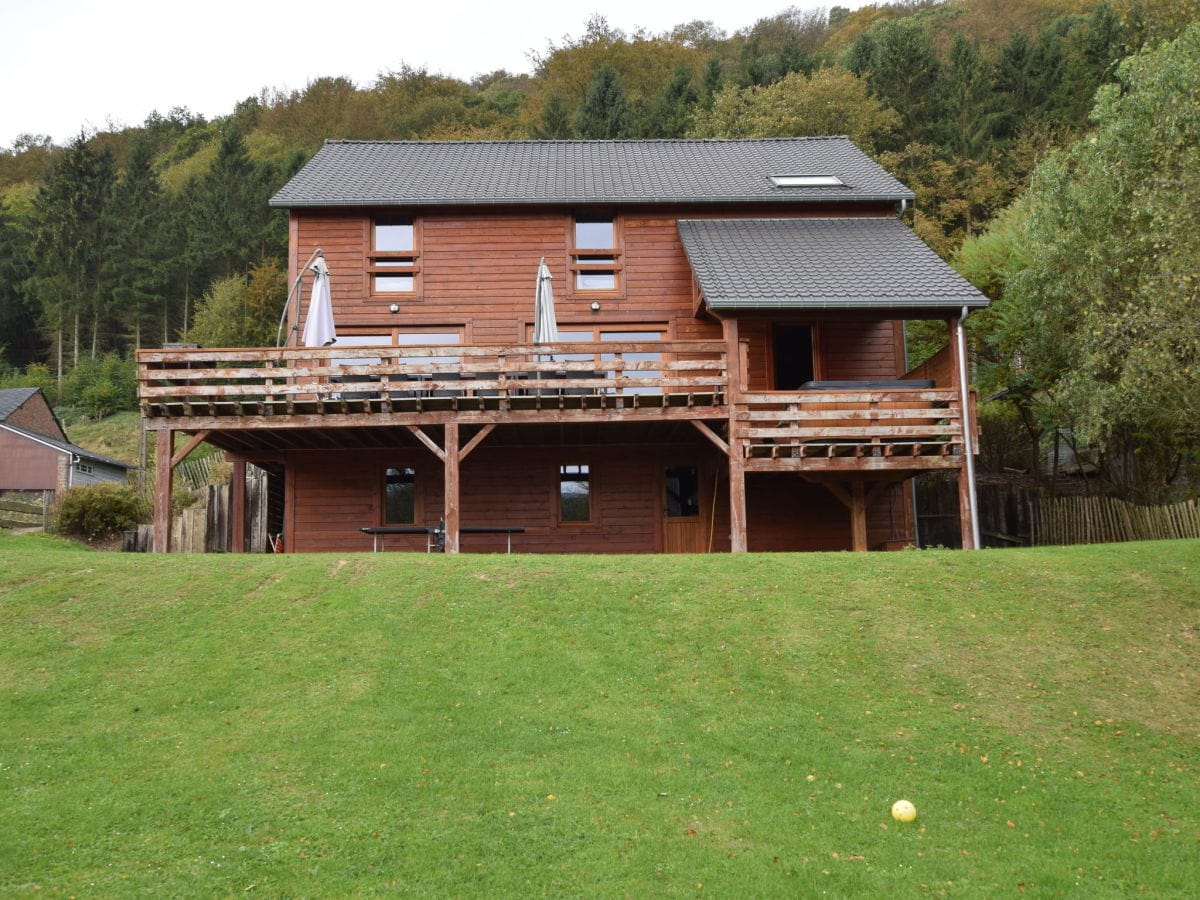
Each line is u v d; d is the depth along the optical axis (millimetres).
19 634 10727
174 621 10992
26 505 24594
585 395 16672
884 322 20469
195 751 8305
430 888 6531
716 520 19828
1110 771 8359
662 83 58594
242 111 80000
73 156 60125
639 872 6738
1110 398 17844
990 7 59062
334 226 20047
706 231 19922
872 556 13219
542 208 20234
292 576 12125
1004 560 13008
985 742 8758
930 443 16812
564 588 11766
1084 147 20203
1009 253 24906
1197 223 13539
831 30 67688
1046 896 6605
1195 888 6730
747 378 18453
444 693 9336
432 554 13336
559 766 8086
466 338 19844
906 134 45844
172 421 16547
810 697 9453
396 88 70500
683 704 9242
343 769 7992
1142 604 11703
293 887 6523
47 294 58812
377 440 18906
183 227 59312
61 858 6801
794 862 6895
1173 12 21172
